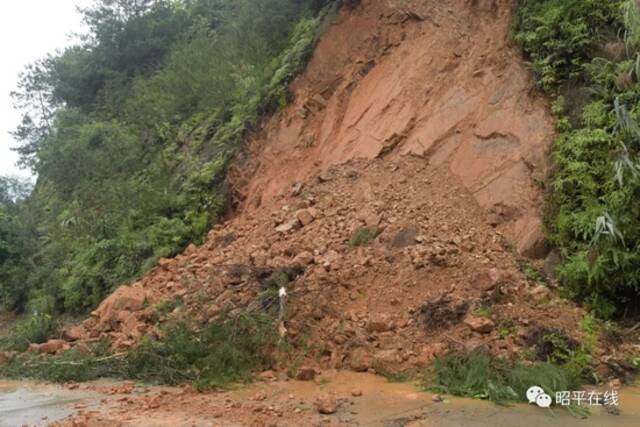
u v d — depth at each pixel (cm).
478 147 1011
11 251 1931
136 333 908
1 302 1941
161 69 2284
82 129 2091
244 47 1634
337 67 1374
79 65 2739
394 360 704
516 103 991
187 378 732
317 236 1019
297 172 1281
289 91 1413
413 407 575
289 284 863
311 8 1595
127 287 1120
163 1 2678
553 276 808
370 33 1349
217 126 1594
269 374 729
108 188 1584
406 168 1082
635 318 746
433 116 1110
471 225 930
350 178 1137
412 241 912
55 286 1520
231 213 1366
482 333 707
